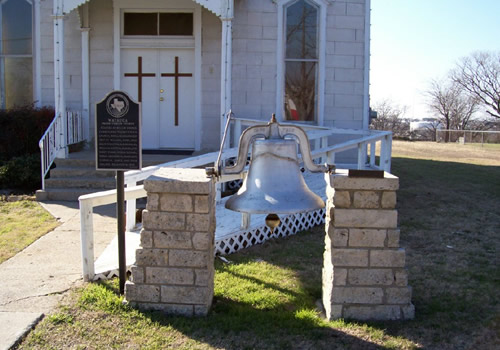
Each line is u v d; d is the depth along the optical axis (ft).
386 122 156.87
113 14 38.06
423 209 29.22
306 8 37.83
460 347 12.93
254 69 37.65
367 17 37.91
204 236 14.14
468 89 162.71
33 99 39.32
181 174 15.07
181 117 39.06
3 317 14.05
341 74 38.14
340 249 14.15
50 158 31.89
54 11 32.12
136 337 13.16
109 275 17.24
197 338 13.16
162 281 14.37
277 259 19.99
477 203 31.30
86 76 38.32
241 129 37.78
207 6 31.81
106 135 15.47
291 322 14.02
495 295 16.30
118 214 15.69
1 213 26.89
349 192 14.07
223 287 16.61
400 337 13.33
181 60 38.65
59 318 13.99
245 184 13.24
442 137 125.59
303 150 13.62
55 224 24.66
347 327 13.79
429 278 17.87
